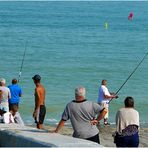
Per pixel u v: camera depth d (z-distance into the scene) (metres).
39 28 139.38
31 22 168.00
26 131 13.71
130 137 15.12
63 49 84.50
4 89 23.62
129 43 99.69
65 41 100.62
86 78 53.25
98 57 73.94
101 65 64.50
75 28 143.50
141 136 25.44
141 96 43.19
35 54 75.62
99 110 14.48
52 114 34.97
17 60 67.31
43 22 169.75
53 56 73.44
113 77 54.69
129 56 76.56
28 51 79.56
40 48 84.88
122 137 15.16
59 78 52.56
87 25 158.25
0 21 170.25
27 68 59.56
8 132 13.43
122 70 60.50
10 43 92.69
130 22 180.75
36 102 21.72
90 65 64.06
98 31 133.62
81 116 14.43
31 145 12.16
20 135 12.89
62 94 42.94
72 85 48.44
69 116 14.53
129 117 15.20
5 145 13.30
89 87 47.50
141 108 38.28
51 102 39.25
